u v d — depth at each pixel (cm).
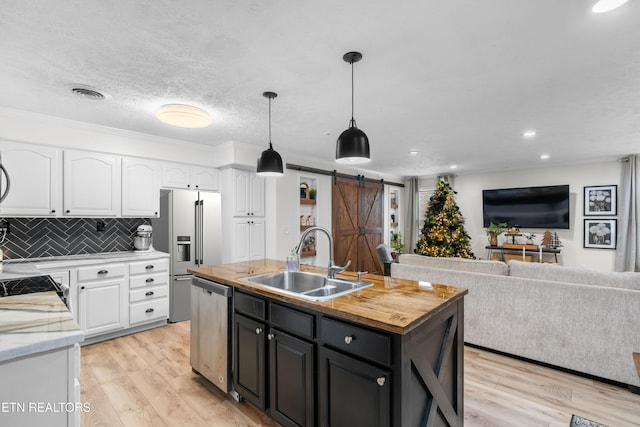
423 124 336
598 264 545
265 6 149
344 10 152
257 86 240
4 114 282
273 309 184
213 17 157
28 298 158
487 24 163
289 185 493
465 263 318
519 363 277
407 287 193
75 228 353
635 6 148
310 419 163
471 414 205
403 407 126
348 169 615
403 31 170
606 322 240
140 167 371
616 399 222
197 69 213
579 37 174
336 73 219
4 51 189
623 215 509
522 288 277
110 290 327
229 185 430
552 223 584
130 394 228
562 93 253
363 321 134
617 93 252
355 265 623
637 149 457
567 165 577
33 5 147
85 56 195
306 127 347
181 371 263
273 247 467
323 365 156
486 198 662
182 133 369
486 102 273
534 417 202
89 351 302
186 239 394
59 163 314
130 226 393
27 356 103
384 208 716
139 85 238
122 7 149
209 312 236
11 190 287
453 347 175
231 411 209
